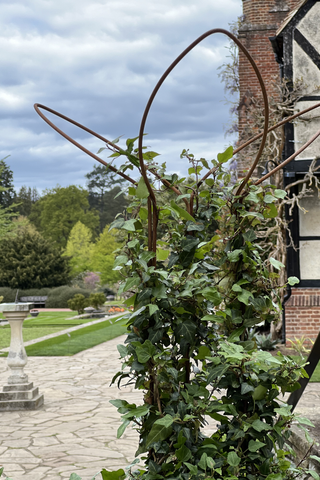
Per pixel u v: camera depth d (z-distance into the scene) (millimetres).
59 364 10656
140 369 2100
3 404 6855
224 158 2330
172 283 2191
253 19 15312
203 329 2283
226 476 2131
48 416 6496
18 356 7059
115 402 2170
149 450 2232
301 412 4359
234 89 15156
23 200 81000
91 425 6023
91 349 13070
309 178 10445
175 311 2193
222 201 2361
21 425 6078
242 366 2125
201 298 2209
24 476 4348
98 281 47156
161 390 2188
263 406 2238
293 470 2250
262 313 2289
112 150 2137
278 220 10375
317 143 10594
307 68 10711
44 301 38438
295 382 2207
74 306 26750
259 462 2248
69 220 69188
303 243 10961
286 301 10742
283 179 10891
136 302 2170
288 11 15195
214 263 2326
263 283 2312
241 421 2146
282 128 10773
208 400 2166
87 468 4527
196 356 2277
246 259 2262
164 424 1972
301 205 11000
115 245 48781
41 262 41188
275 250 10688
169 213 2209
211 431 5422
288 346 10375
